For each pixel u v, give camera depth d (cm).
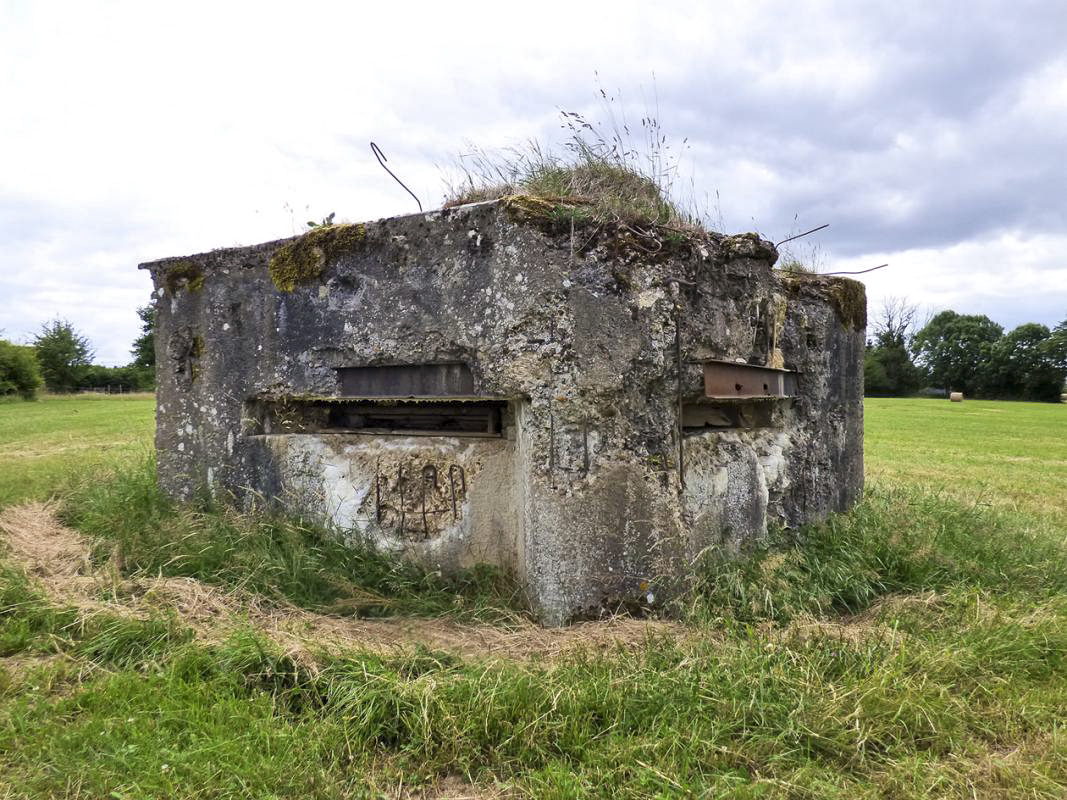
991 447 1350
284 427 463
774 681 273
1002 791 225
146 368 5422
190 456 488
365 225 407
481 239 364
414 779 227
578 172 429
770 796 216
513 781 226
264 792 213
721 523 405
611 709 257
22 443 1133
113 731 242
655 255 357
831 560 417
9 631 321
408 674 281
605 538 348
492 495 396
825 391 512
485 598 367
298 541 417
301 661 285
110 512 480
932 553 430
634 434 353
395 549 412
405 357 392
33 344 4525
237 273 462
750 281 409
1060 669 307
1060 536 530
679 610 351
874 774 234
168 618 323
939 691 274
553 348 347
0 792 212
